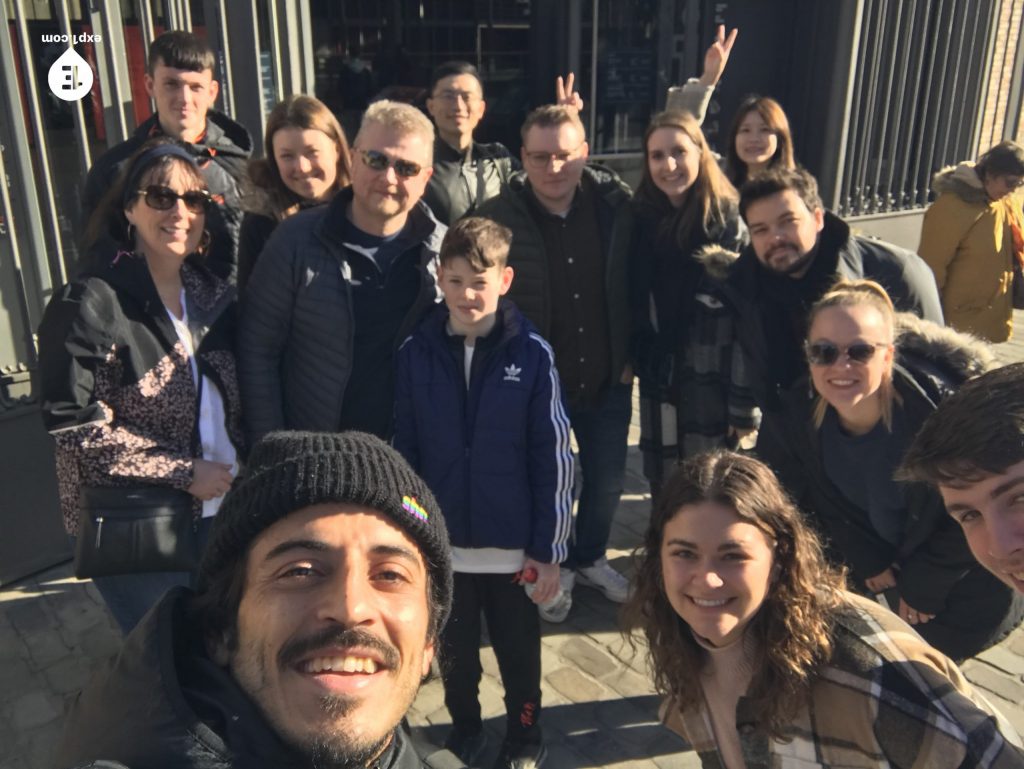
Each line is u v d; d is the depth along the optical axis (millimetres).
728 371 3307
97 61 3686
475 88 3721
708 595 1433
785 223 2637
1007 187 4285
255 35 4133
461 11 6926
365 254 2568
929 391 2090
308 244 2535
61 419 2152
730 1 6949
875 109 7137
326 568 894
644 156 3287
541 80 6922
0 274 3488
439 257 2428
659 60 7039
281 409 2621
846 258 2758
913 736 1290
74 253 3889
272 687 861
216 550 935
